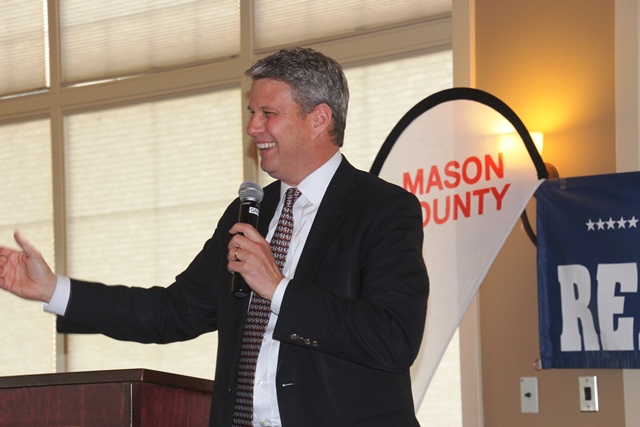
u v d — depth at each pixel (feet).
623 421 14.83
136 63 20.89
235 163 19.60
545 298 15.21
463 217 14.23
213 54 20.15
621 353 14.64
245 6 19.67
